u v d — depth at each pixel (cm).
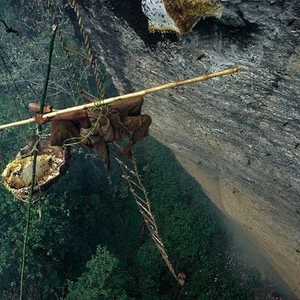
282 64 730
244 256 1770
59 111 556
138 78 1088
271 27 687
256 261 1736
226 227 1841
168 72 962
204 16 738
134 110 660
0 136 1877
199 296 1798
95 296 1631
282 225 1187
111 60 1091
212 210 1888
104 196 2098
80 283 1706
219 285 1783
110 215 2094
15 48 1956
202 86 923
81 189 1983
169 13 762
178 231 1911
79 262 1958
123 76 1130
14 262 1773
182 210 1941
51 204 1817
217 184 1432
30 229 1714
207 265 1831
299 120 809
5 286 1802
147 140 2127
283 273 1500
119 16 891
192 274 1859
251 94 845
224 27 742
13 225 1783
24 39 2105
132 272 1938
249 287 1728
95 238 2036
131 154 742
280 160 948
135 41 936
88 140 621
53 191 1862
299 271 1323
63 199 1817
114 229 2072
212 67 847
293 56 704
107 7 891
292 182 976
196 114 1048
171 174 2017
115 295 1716
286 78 749
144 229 2022
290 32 673
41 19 2088
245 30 723
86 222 1984
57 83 1947
